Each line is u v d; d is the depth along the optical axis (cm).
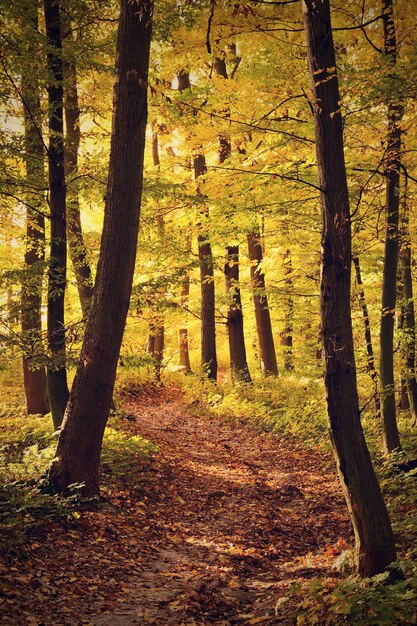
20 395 1894
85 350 844
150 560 685
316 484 1058
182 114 1082
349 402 552
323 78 579
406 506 822
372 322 1339
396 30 844
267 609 542
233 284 1955
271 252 1794
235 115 982
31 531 664
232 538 795
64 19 1028
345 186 576
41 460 919
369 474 547
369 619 405
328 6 581
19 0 912
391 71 738
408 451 1067
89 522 741
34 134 1054
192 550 743
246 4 644
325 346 561
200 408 1856
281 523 864
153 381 2386
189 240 1708
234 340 2056
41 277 1046
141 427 1516
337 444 552
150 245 1366
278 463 1234
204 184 992
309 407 1498
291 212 1083
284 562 711
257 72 1047
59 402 998
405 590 460
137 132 823
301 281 1703
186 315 2180
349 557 586
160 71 1074
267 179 939
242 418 1650
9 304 1091
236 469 1184
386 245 993
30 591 534
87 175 1110
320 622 447
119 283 837
